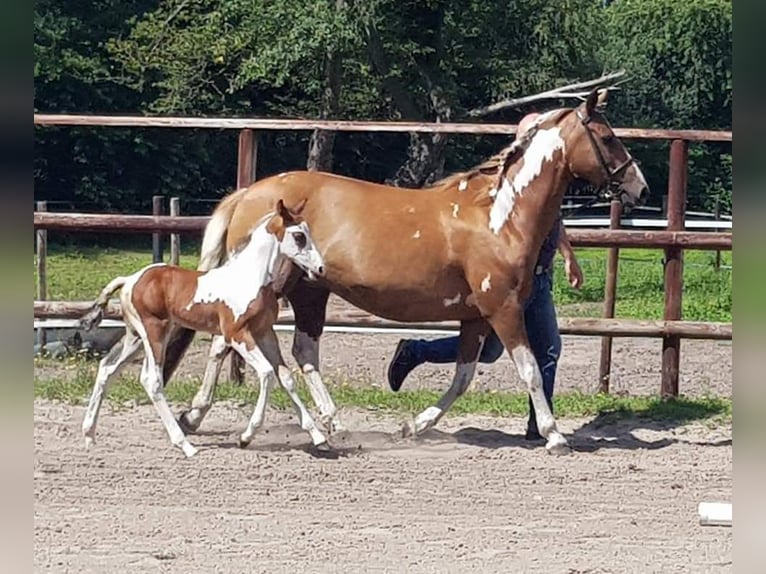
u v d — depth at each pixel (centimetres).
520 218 826
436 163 2686
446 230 832
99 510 669
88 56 3014
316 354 872
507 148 842
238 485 729
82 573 558
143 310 797
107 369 810
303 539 624
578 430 931
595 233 1009
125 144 2970
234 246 856
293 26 2531
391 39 2677
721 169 3253
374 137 3058
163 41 2959
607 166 823
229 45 2864
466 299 841
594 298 1839
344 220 838
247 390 1007
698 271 2077
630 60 3641
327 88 2702
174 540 616
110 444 823
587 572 577
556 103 2952
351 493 720
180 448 797
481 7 2784
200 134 3019
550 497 724
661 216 2589
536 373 836
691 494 738
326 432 867
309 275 808
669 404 999
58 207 2966
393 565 582
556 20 2845
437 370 1202
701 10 3662
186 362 1204
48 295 1623
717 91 3725
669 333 1010
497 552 609
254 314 797
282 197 848
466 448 849
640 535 648
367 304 846
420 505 699
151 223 1018
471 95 3042
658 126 3719
